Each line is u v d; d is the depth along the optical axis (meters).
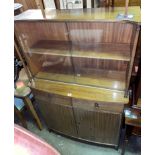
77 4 1.55
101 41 1.62
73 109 1.76
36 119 2.22
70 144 2.13
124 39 1.52
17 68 2.11
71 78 1.85
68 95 1.67
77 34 1.61
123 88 1.64
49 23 1.57
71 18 1.33
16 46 1.61
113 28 1.46
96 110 1.67
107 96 1.60
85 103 1.66
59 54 1.63
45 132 2.31
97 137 1.95
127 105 1.63
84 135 2.00
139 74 1.48
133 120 1.59
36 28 1.66
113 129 1.77
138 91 1.53
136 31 1.16
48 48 1.71
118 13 1.29
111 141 1.93
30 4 1.80
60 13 1.46
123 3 1.58
